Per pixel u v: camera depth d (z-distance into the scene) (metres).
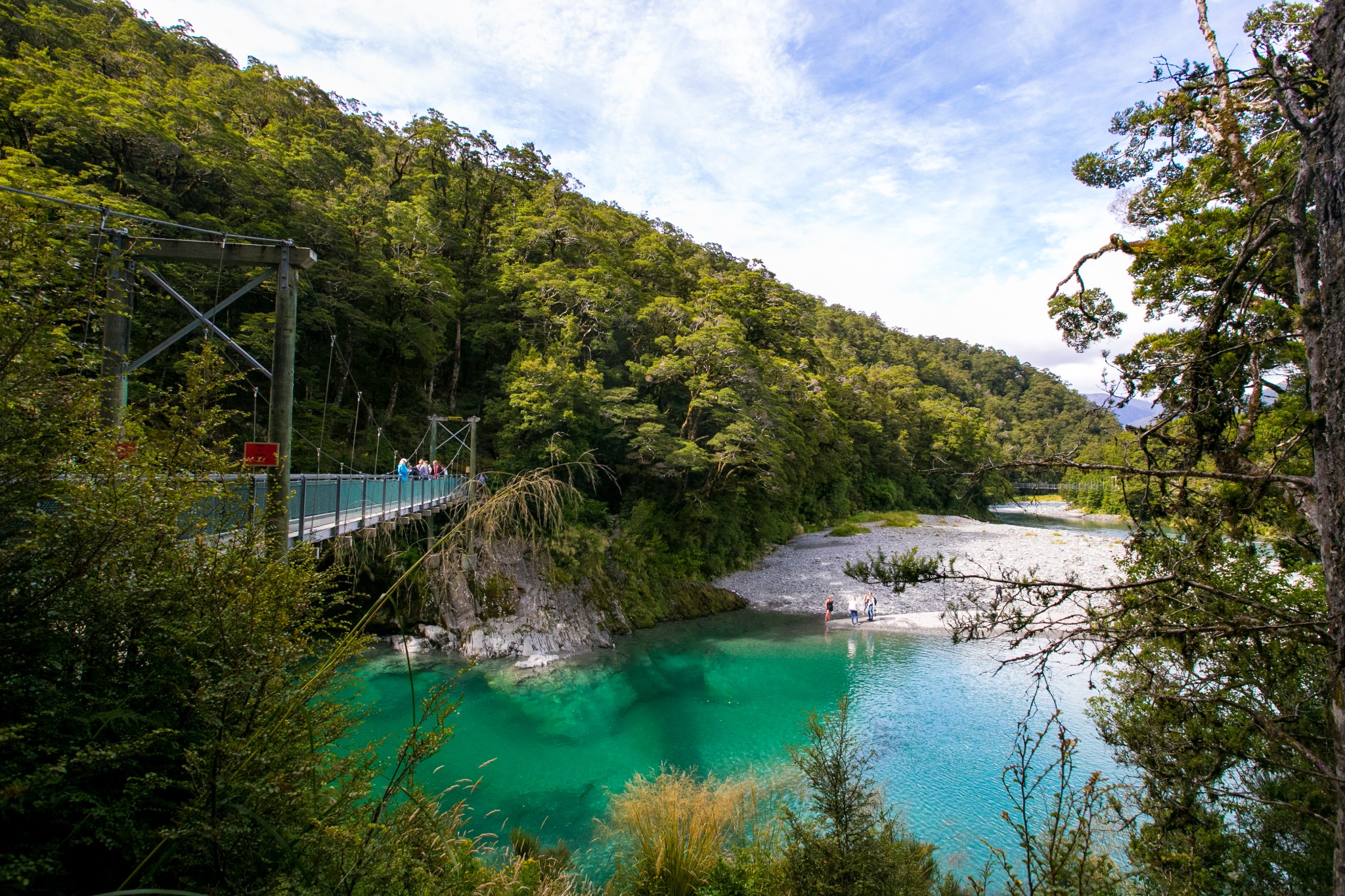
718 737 14.37
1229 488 4.44
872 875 5.42
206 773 2.24
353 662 3.24
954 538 40.25
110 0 31.94
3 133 18.48
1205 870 5.15
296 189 25.56
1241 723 4.95
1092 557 32.12
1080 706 15.62
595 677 18.31
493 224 39.78
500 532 4.06
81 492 2.41
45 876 2.12
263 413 22.31
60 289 2.50
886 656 20.56
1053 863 4.43
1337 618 3.13
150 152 20.52
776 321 42.16
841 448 45.97
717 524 31.41
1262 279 4.82
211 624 2.54
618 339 33.62
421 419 30.67
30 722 2.09
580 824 10.43
